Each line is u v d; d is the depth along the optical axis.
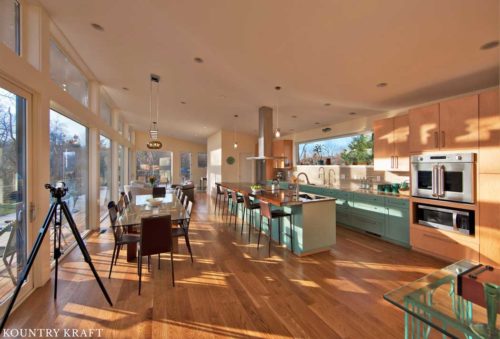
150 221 2.44
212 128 8.72
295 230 3.43
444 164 2.98
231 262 3.12
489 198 2.61
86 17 2.49
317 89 3.67
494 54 2.35
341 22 2.00
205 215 6.07
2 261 1.94
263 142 5.27
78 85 3.85
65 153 3.40
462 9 1.70
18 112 2.15
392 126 4.07
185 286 2.48
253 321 1.92
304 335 1.76
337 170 5.92
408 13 1.80
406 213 3.57
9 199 2.02
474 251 2.74
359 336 1.75
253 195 4.14
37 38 2.36
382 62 2.64
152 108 6.44
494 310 1.14
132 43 2.96
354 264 3.04
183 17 2.22
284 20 2.07
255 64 3.01
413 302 1.39
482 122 2.64
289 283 2.54
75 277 2.65
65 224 3.37
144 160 11.27
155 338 1.73
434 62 2.57
